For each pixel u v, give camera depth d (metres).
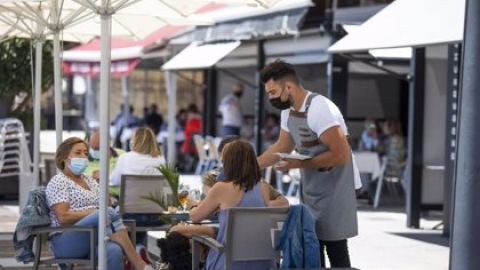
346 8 29.42
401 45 19.89
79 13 18.14
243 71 44.03
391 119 37.97
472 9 10.91
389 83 40.09
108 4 13.63
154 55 39.75
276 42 34.22
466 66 10.98
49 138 40.66
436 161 26.70
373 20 22.39
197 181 34.84
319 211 13.09
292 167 12.80
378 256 20.58
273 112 40.25
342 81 30.25
